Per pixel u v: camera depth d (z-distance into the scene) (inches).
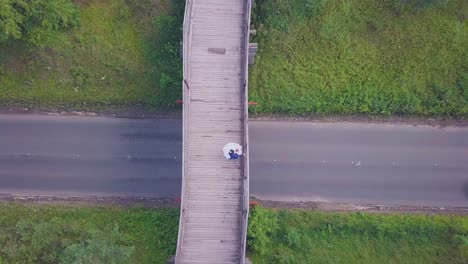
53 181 1152.8
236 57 1048.2
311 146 1178.6
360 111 1181.7
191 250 978.1
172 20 1141.1
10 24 954.7
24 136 1173.7
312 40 1172.5
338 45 1170.6
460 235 1091.9
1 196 1142.3
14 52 1130.7
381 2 1171.3
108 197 1148.5
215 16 1060.5
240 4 1067.9
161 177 1162.0
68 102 1171.3
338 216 1120.8
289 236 1087.0
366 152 1178.0
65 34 1137.4
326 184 1161.4
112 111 1187.3
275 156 1172.5
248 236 1072.8
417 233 1111.6
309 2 1143.6
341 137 1184.8
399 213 1140.5
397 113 1190.3
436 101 1169.4
